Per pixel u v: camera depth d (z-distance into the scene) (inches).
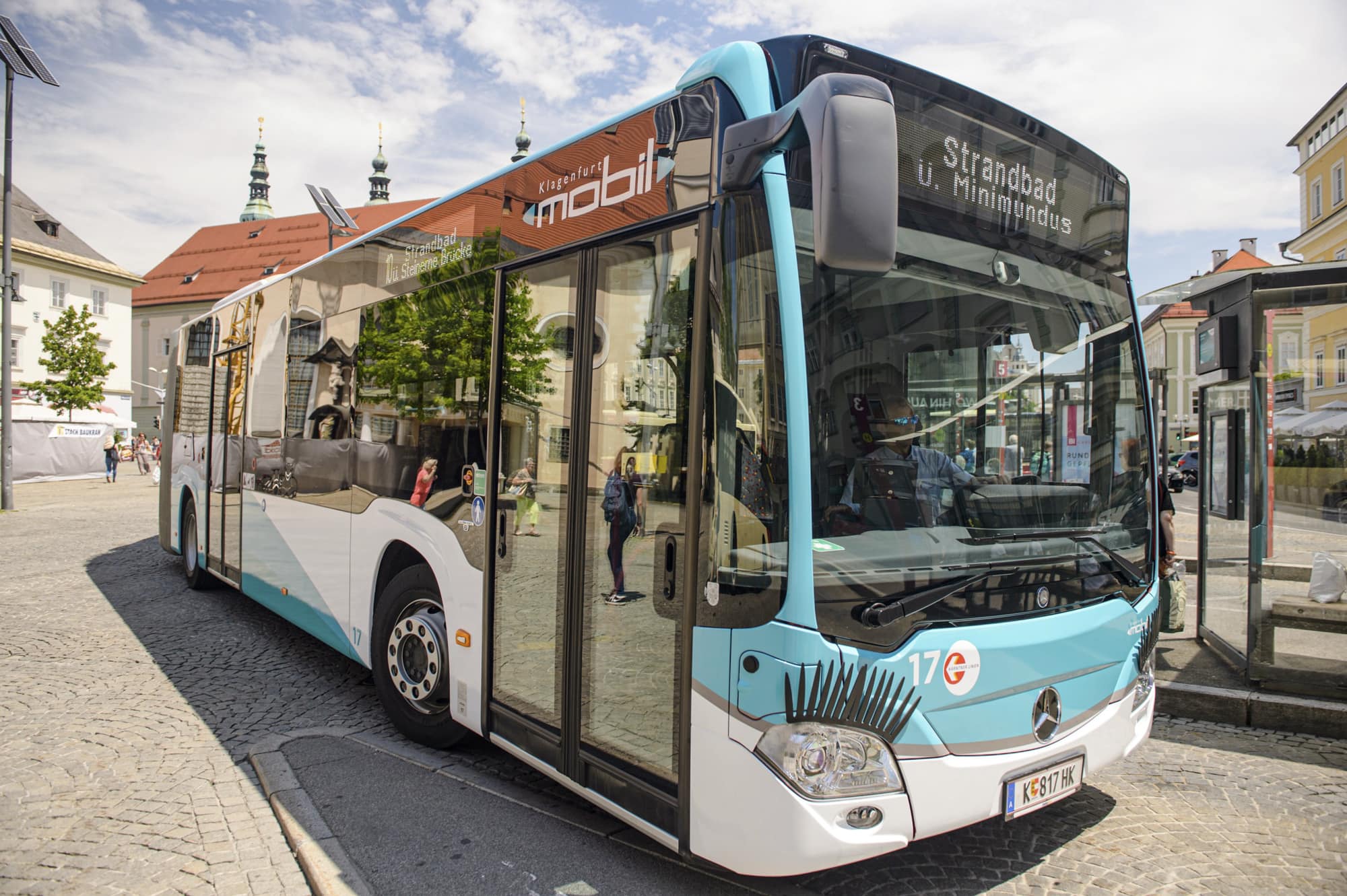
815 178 96.4
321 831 145.0
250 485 294.7
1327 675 218.5
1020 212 135.2
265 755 179.9
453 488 173.2
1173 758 190.2
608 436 133.6
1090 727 130.0
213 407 342.3
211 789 166.2
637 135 132.8
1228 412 271.3
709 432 115.0
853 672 106.0
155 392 3117.6
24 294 1769.2
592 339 138.7
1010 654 118.6
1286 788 173.6
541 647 146.7
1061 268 140.8
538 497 148.6
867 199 93.4
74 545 523.8
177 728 201.5
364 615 207.8
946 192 125.8
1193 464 1290.6
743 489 110.8
